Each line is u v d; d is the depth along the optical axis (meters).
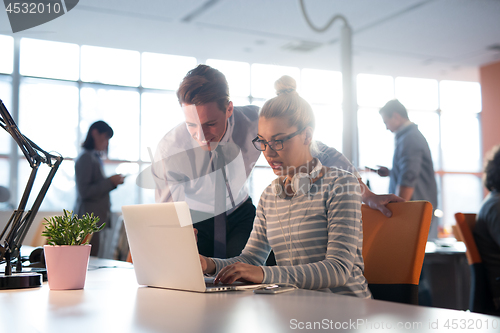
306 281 0.97
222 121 1.10
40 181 0.99
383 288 1.26
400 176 3.40
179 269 0.87
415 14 5.52
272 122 1.20
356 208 1.14
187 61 6.85
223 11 5.26
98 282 1.02
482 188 8.75
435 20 5.70
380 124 8.30
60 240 0.91
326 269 1.00
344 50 3.96
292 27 5.77
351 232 1.10
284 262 1.23
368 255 1.32
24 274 0.97
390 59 7.28
